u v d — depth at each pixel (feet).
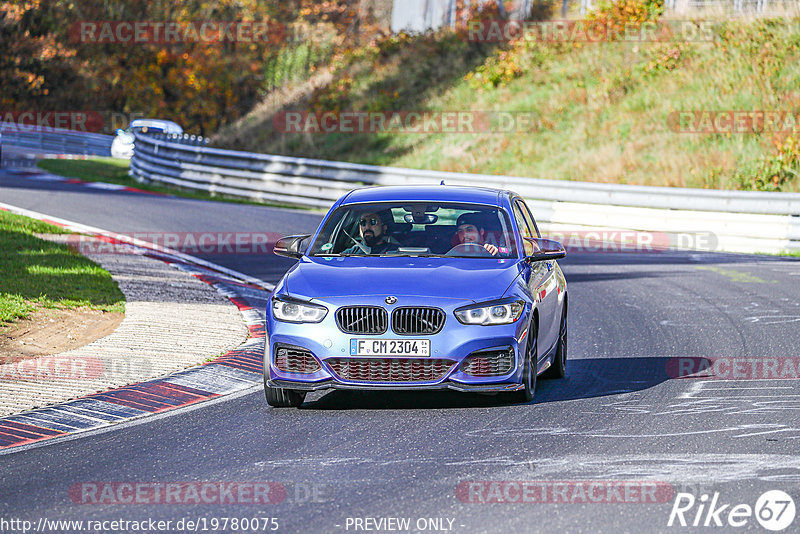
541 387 107.24
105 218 273.75
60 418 92.02
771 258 234.58
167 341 126.41
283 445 82.53
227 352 123.65
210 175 382.22
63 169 440.04
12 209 272.10
